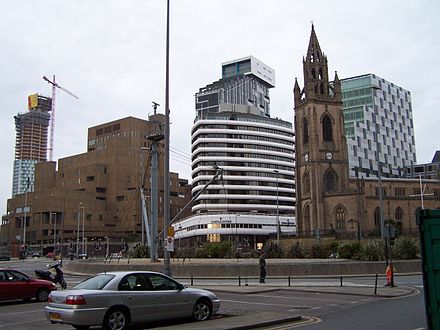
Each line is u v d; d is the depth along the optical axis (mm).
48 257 124188
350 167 152125
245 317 15805
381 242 45094
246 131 157625
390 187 107438
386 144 170750
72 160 183125
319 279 35781
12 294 21562
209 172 149625
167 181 22609
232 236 131125
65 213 156875
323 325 14508
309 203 100750
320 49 107375
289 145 167750
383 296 23297
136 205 161625
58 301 13422
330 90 110375
